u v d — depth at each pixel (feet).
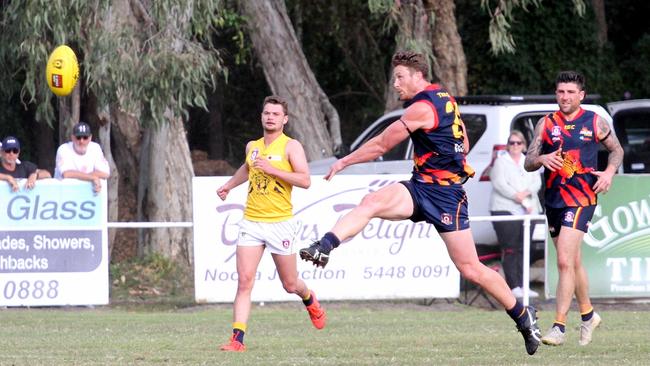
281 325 128.98
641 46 315.37
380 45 283.79
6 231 145.89
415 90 83.25
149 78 157.07
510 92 294.66
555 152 101.50
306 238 149.28
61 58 145.18
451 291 152.35
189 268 186.29
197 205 148.05
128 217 240.32
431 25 207.92
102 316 140.56
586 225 102.42
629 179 151.43
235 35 231.09
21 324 129.70
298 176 99.76
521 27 294.25
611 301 152.46
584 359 93.45
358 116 308.19
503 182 156.15
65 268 147.02
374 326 127.65
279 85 215.51
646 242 151.74
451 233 83.20
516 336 114.42
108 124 186.80
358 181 150.10
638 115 201.98
